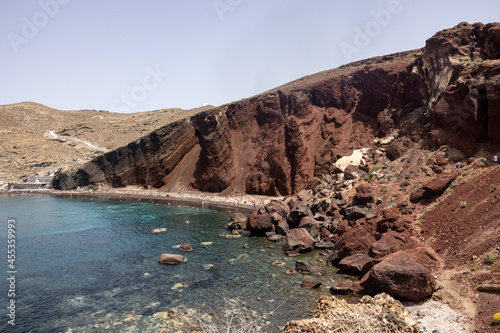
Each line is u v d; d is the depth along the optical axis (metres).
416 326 15.04
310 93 88.38
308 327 14.78
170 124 107.00
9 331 18.98
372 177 45.94
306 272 28.16
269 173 78.56
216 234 45.41
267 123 93.00
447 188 31.47
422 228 28.45
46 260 33.56
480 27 48.28
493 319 14.92
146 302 22.69
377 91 73.31
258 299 22.59
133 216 62.88
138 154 112.69
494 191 25.66
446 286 20.12
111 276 28.36
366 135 71.06
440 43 51.06
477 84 35.88
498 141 33.09
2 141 173.12
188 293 24.09
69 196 112.56
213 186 91.06
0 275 28.94
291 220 44.06
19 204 90.88
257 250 36.44
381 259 25.11
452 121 39.16
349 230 33.16
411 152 44.47
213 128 93.81
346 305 17.73
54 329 19.19
